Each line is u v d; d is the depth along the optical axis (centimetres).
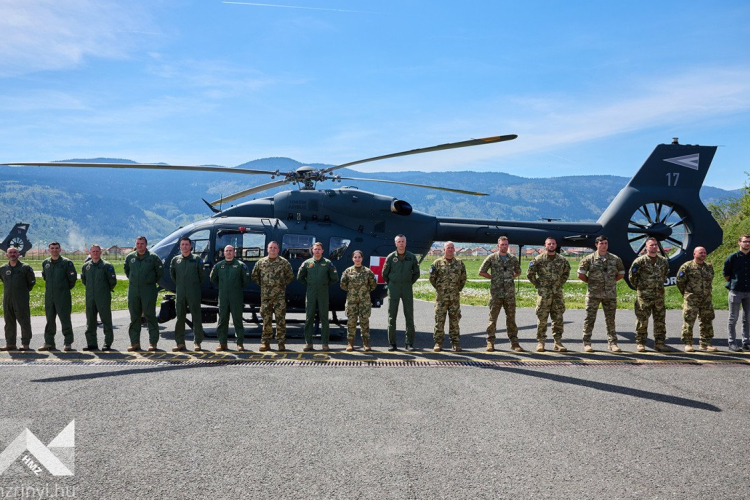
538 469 389
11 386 607
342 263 1061
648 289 855
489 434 461
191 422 486
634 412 526
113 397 563
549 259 855
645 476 379
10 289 830
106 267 843
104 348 849
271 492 349
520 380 653
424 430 469
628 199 1105
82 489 352
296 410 523
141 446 427
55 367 712
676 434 465
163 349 867
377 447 429
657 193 1105
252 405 539
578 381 649
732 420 504
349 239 1073
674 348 911
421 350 868
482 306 1712
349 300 867
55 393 578
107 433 456
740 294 868
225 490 351
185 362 750
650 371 708
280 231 1062
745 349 876
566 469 390
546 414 517
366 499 340
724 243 2311
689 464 401
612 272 849
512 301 853
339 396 575
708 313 866
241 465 392
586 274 859
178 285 844
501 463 399
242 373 681
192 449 421
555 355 819
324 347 865
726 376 682
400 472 382
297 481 365
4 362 744
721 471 389
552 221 1138
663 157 1109
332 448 426
